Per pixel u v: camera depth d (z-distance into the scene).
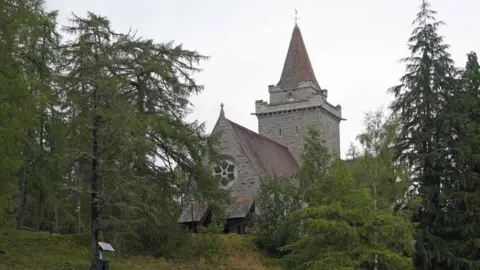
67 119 27.95
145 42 34.09
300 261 29.11
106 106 27.48
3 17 20.81
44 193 31.11
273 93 73.56
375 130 33.84
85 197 29.67
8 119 20.11
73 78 27.62
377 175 32.25
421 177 37.72
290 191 41.69
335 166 31.09
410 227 29.78
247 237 41.44
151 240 35.38
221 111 55.47
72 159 26.84
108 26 30.86
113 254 31.41
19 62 22.89
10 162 20.17
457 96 38.62
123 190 27.12
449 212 36.53
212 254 37.19
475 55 42.06
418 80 38.72
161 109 35.28
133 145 27.47
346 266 26.73
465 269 35.69
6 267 27.20
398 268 27.75
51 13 32.69
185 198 35.56
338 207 27.50
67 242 33.53
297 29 76.75
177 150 33.75
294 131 71.81
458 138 37.56
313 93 71.62
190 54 36.47
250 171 52.91
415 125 38.78
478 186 37.09
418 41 39.62
